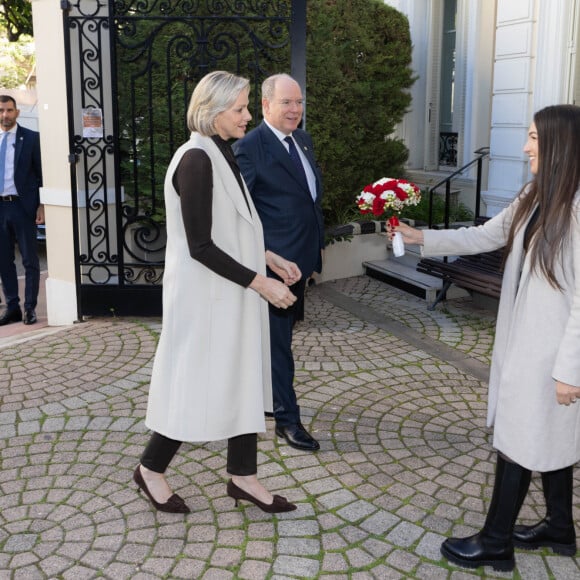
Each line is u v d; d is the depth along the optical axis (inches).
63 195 239.3
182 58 233.8
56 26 231.1
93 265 241.6
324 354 205.6
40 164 246.2
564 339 91.5
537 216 97.6
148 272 246.5
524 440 97.4
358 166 310.8
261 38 252.5
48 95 237.1
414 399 174.1
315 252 146.3
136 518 122.9
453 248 115.4
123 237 241.0
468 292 268.2
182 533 118.2
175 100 248.8
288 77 138.6
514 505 103.2
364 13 301.4
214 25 231.3
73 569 109.0
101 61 231.5
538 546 112.6
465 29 323.0
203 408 110.8
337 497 129.1
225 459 143.7
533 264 94.5
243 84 109.3
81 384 185.0
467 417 163.9
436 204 315.9
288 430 148.6
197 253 105.3
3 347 216.2
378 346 213.2
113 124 231.8
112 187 252.2
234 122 109.5
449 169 346.0
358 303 262.2
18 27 499.8
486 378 188.1
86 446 150.5
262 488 123.1
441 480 135.5
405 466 140.9
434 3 339.6
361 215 313.3
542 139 93.8
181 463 142.0
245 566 109.3
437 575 107.1
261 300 119.9
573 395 91.4
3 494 131.6
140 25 246.4
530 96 259.8
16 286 254.2
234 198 110.0
